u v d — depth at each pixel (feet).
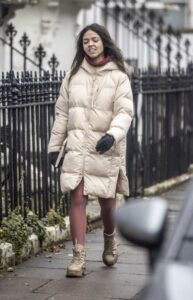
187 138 51.13
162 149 46.65
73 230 27.50
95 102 27.14
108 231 28.58
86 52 27.17
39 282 26.96
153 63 69.10
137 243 15.10
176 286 14.10
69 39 53.01
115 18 60.08
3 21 46.16
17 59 48.67
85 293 25.81
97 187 27.12
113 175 27.30
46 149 32.86
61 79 33.91
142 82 42.78
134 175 42.22
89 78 27.30
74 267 27.37
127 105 27.02
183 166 50.42
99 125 27.07
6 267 28.30
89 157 27.12
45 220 32.22
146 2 71.41
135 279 27.40
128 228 15.10
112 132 26.43
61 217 32.55
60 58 52.75
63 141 27.86
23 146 31.35
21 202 31.09
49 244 31.24
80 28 57.98
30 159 31.89
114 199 27.78
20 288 26.27
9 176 30.50
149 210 15.24
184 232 15.39
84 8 53.21
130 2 64.54
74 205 27.43
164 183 46.60
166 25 80.89
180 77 48.78
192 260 14.97
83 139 27.14
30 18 50.29
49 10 50.37
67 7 52.42
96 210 35.99
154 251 15.52
